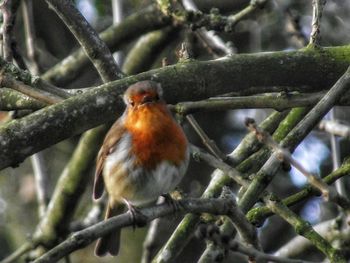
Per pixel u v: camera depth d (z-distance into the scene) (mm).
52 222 13461
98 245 10875
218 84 9750
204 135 10758
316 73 10031
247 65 9867
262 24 15508
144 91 9266
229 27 11594
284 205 8758
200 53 15141
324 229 12164
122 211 10148
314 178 7336
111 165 9617
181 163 9375
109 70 10117
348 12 15078
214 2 15492
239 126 16516
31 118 8820
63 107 8977
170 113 9438
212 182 10555
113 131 9664
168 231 15227
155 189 9430
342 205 8188
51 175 16625
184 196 9805
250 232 8156
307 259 13234
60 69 14055
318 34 10164
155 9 14062
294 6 15508
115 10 14477
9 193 16531
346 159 9805
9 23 10242
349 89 9141
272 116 11297
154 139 9250
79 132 9102
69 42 16844
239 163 10742
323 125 11867
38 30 16625
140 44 14656
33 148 8773
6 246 16266
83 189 13469
